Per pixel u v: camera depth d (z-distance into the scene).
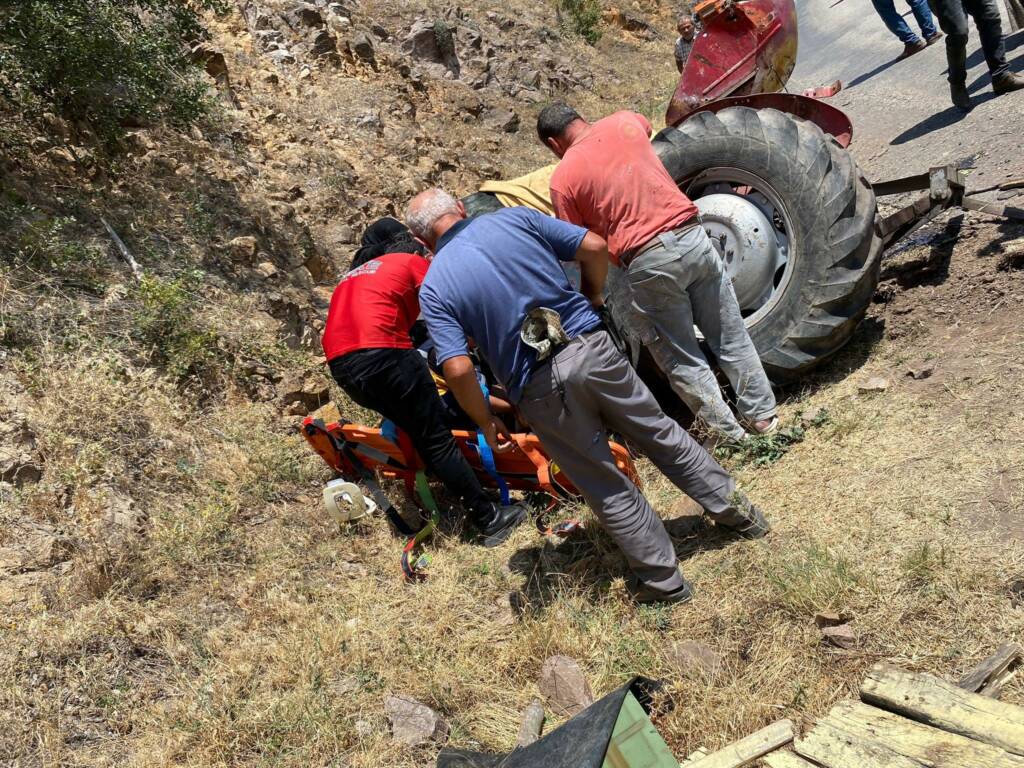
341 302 4.49
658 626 3.53
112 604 3.79
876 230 4.75
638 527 3.60
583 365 3.46
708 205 5.00
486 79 12.77
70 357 4.88
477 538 4.55
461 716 3.36
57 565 3.93
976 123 6.68
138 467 4.56
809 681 3.03
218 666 3.62
